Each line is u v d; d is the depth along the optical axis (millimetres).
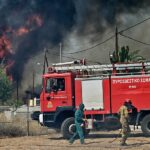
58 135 19359
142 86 17281
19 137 18703
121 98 17406
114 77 17531
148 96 17219
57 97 17922
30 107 25547
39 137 18469
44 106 18000
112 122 17391
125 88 17406
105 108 17469
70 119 17391
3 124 20453
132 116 17312
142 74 17344
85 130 17922
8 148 14273
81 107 15297
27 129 19688
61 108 17766
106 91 17547
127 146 14039
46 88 18047
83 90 17734
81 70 18141
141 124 17156
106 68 17906
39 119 18078
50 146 14609
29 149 13828
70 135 17297
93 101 17609
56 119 17812
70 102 17766
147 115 17141
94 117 17656
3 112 27922
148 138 16781
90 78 17703
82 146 14328
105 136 18234
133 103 17281
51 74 18078
